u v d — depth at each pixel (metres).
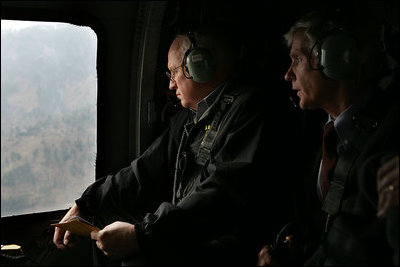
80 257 1.11
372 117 0.87
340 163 0.86
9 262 1.03
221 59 1.06
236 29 1.10
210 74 1.02
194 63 1.02
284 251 0.93
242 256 1.00
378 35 0.90
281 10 1.18
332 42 0.85
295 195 1.00
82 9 1.11
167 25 1.18
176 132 1.17
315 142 1.01
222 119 1.04
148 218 0.96
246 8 1.17
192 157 1.07
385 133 0.81
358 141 0.85
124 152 1.26
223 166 0.96
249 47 1.13
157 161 1.17
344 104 0.89
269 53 1.15
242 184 0.95
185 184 1.08
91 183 1.23
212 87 1.07
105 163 1.23
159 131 1.26
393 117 0.81
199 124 1.09
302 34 0.92
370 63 0.89
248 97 1.01
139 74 1.20
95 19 1.13
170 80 1.12
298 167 1.01
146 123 1.24
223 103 1.05
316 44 0.89
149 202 1.18
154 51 1.18
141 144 1.25
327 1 1.11
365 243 0.75
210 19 1.18
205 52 1.01
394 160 0.70
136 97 1.23
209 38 1.06
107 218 1.16
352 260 0.75
